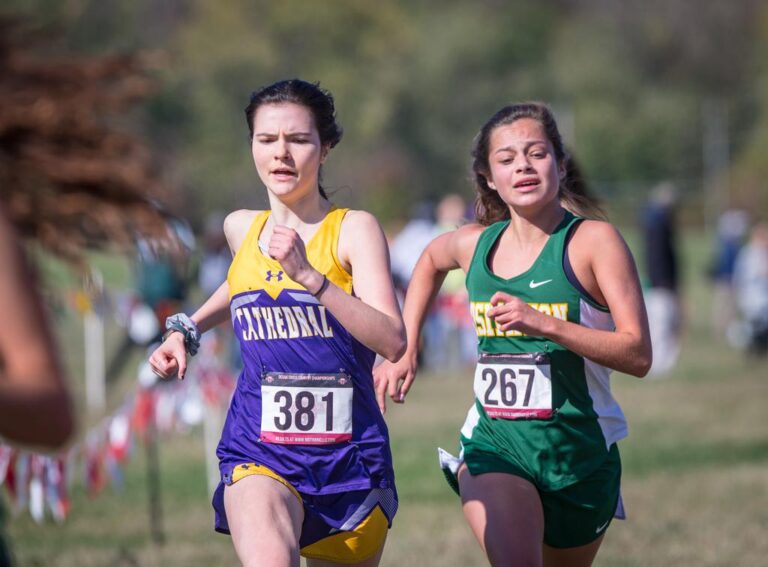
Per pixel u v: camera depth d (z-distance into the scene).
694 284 119.12
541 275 14.26
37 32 34.66
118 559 22.42
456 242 15.39
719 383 49.62
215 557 22.53
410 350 15.42
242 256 13.47
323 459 13.12
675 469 30.55
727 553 21.78
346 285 13.22
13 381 6.51
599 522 14.58
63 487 19.97
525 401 14.24
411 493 28.48
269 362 13.26
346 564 13.44
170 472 32.31
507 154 14.26
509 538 13.61
